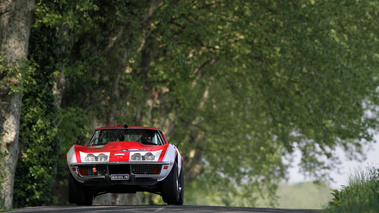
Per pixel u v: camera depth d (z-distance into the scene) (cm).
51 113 6188
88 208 3650
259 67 10744
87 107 8325
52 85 6212
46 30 6116
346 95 10688
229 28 10444
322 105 10494
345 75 10088
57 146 6319
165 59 10862
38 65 5534
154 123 11331
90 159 4031
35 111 5934
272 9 9650
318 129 11138
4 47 5256
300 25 9450
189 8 9519
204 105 13700
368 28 10856
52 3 5659
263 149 14012
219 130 14100
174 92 11119
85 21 6881
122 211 3316
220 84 12719
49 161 6212
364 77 10794
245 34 10350
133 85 9306
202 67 11350
